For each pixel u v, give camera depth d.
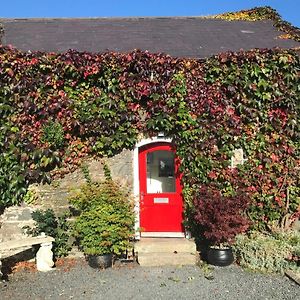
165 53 8.34
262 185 8.07
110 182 7.56
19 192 7.76
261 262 6.86
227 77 7.96
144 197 8.41
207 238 7.26
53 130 7.70
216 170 7.98
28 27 10.71
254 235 7.57
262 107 8.06
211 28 10.90
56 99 7.73
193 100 7.93
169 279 6.48
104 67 7.77
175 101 7.90
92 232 7.02
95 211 7.07
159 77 7.89
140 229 7.58
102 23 11.18
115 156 8.08
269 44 9.37
